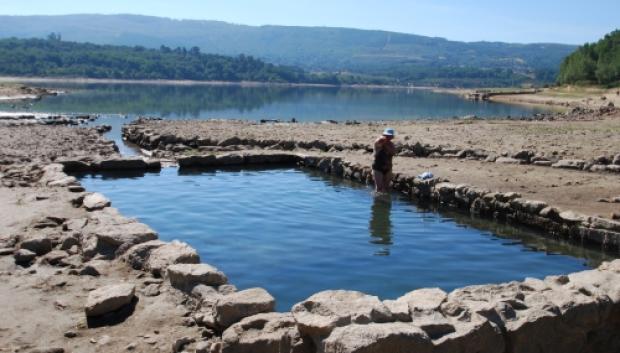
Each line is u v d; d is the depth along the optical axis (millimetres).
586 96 96562
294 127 35906
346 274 10859
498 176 18750
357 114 60344
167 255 9320
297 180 20484
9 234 11195
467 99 111812
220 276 8461
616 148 24156
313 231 13758
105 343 7082
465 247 12938
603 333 7551
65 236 10891
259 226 14047
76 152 24172
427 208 16656
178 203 16266
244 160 23594
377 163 18328
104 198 13695
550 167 20500
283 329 6656
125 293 8023
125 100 77875
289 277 10586
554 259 12266
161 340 7156
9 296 8422
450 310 6855
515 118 46312
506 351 6793
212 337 7168
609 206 14719
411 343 5961
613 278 8188
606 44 132875
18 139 28031
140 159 21844
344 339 5832
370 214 15680
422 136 30219
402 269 11242
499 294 7582
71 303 8227
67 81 162875
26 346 6965
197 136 28750
